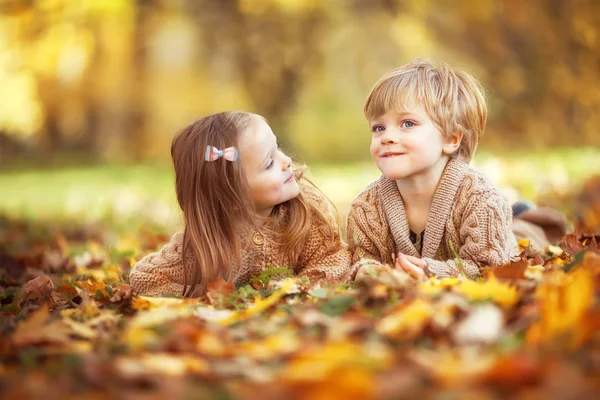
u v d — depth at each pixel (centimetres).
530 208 617
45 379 257
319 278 446
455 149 466
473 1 2622
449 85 460
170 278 464
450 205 458
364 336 293
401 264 418
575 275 336
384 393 226
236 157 449
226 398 234
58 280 561
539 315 292
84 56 2414
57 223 1069
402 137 452
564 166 1430
